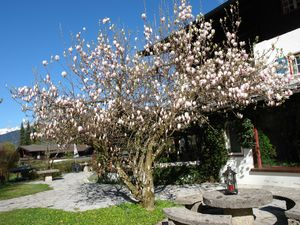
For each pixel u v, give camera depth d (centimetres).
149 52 1255
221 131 1486
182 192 1333
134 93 1133
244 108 1353
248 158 1412
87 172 3156
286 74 1361
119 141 1139
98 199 1357
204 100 1262
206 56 1391
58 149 1193
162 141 1114
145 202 1019
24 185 2297
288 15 1467
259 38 1582
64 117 1070
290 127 1301
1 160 2947
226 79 1195
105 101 1092
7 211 1242
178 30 1235
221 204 689
